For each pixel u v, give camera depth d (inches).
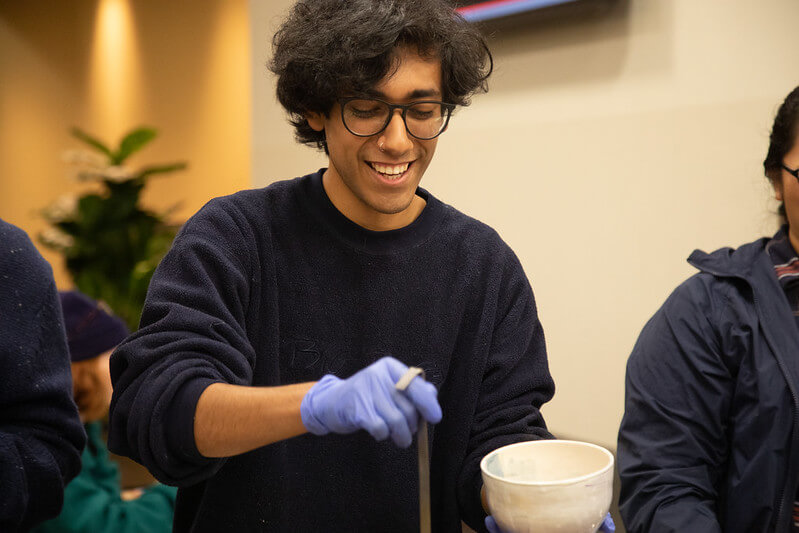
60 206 222.5
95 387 67.9
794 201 53.2
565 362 113.2
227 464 43.7
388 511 44.9
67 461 42.8
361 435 44.6
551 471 40.0
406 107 41.7
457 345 48.3
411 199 44.4
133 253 215.0
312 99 44.1
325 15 43.3
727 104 94.7
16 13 303.0
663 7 99.8
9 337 41.5
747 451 51.3
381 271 46.8
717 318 53.6
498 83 118.4
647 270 103.1
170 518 68.4
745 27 93.0
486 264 49.1
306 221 46.8
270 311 45.3
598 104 106.7
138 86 253.6
